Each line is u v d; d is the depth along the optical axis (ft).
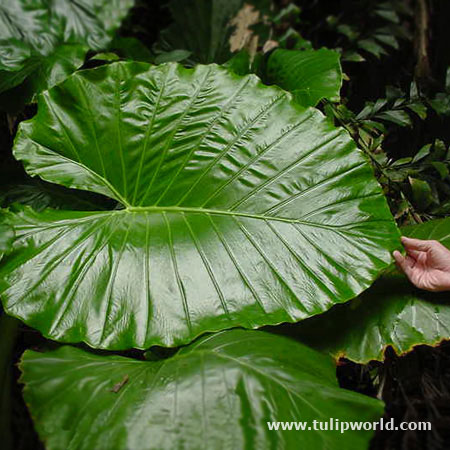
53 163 3.72
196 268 3.43
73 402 3.00
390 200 4.65
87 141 3.76
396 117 4.69
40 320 3.27
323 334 3.61
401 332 3.58
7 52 3.06
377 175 4.62
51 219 3.58
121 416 2.90
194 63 5.69
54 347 3.36
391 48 6.27
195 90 3.80
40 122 3.74
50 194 4.26
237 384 2.98
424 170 4.83
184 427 2.84
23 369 3.13
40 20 3.09
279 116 3.73
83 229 3.55
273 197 3.58
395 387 3.92
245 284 3.38
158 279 3.39
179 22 5.96
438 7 5.79
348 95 5.88
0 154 4.65
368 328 3.61
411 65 6.00
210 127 3.75
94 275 3.40
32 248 3.45
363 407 2.97
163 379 3.04
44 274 3.38
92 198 4.30
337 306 3.69
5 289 3.32
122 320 3.29
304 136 3.68
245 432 2.82
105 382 3.08
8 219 3.53
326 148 3.64
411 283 3.70
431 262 3.51
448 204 4.50
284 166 3.63
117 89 3.79
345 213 3.49
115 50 4.97
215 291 3.37
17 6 3.08
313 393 2.99
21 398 3.80
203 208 3.65
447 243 3.82
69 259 3.43
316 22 7.23
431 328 3.56
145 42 6.98
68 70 3.97
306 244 3.45
